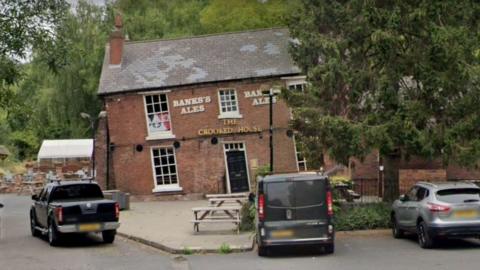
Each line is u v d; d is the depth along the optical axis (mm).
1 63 20000
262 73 34500
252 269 14039
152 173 35094
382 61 20484
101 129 36500
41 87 49094
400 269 13391
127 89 35312
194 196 34688
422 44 19750
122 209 29328
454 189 16609
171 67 36500
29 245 19750
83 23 48750
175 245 18047
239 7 53281
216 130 34750
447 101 20031
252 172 34188
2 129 65938
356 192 26672
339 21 25641
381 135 19734
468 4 20266
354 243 18094
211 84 34969
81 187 20797
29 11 20000
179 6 56219
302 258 15602
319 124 21297
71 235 21844
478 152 19375
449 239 18547
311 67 26266
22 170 57125
